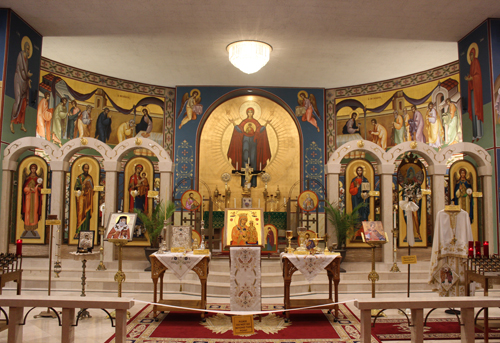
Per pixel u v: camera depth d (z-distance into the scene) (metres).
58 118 14.57
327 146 17.11
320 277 10.60
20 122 11.23
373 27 11.93
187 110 16.98
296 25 11.84
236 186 16.64
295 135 17.02
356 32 12.26
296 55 13.99
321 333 6.65
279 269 10.79
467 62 12.13
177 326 7.03
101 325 7.00
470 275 7.11
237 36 12.58
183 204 11.57
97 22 11.66
